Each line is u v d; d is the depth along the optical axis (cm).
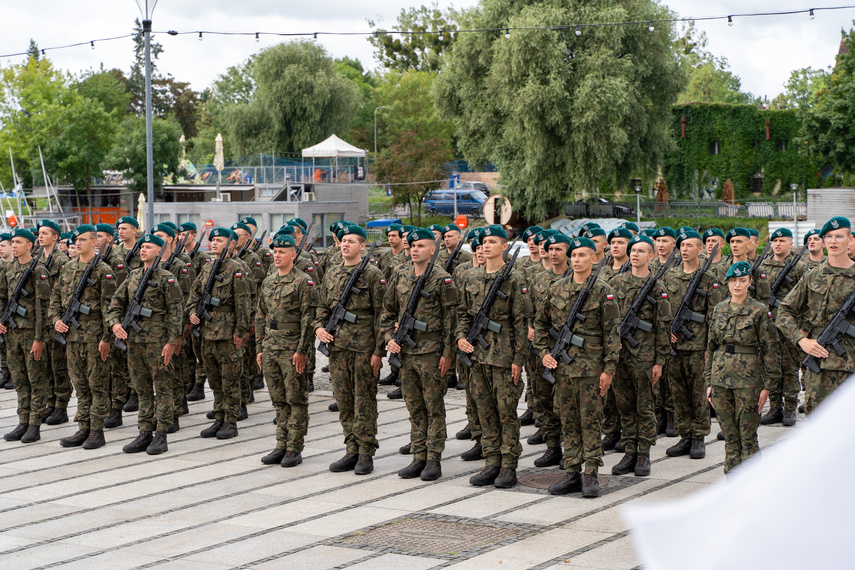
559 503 770
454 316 858
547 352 823
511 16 4006
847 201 4212
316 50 5900
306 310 919
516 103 3788
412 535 684
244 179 4444
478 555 628
